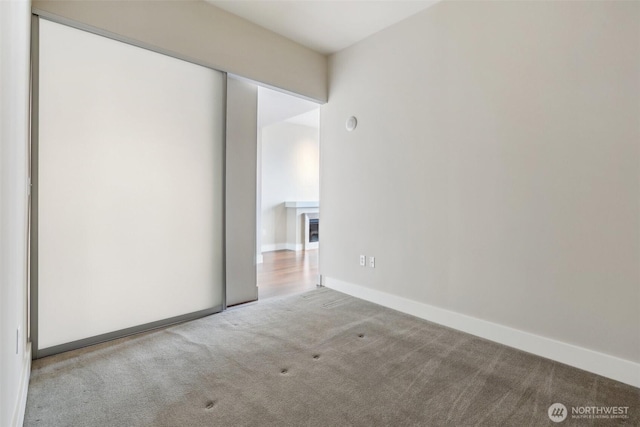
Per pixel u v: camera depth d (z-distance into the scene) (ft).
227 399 5.53
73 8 7.02
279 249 22.29
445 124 8.84
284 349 7.40
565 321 6.82
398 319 9.36
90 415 5.09
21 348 5.38
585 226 6.53
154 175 8.45
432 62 9.12
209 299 9.71
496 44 7.79
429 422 5.02
